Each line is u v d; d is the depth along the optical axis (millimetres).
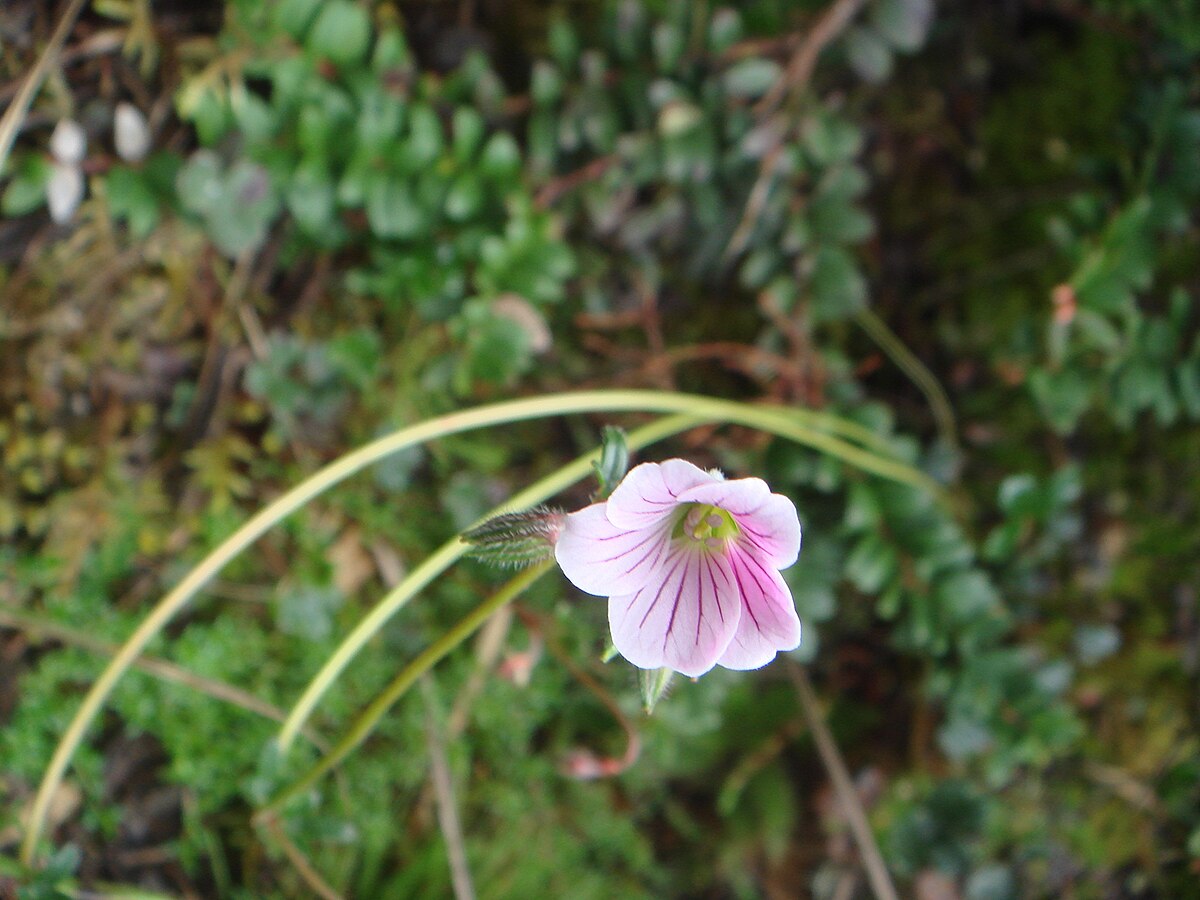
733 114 184
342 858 180
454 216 184
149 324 185
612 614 123
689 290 200
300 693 181
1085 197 189
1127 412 191
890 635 198
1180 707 202
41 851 165
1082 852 199
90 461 183
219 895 177
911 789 199
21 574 178
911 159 205
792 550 118
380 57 177
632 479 115
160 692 175
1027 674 184
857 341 206
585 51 190
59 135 170
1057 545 197
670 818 198
